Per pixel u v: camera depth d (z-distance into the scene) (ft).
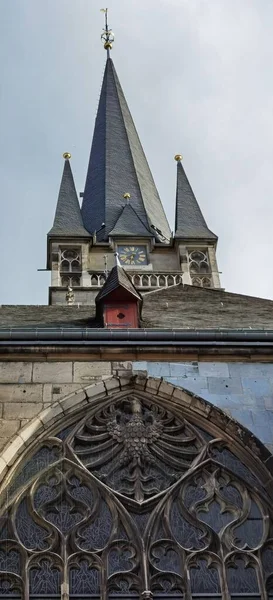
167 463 44.24
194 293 74.38
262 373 48.39
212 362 48.65
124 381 46.96
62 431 44.88
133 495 42.65
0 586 38.96
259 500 42.93
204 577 40.11
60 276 147.13
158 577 39.88
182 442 45.09
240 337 49.39
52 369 47.32
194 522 41.83
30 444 43.83
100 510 42.04
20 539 40.68
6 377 46.60
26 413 45.01
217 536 41.37
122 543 40.83
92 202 171.94
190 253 155.53
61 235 152.46
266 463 43.91
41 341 48.03
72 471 43.24
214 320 58.29
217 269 153.28
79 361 47.88
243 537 41.63
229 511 42.55
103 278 147.64
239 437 45.06
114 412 46.01
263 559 40.86
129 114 196.65
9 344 47.73
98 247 155.84
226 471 43.91
